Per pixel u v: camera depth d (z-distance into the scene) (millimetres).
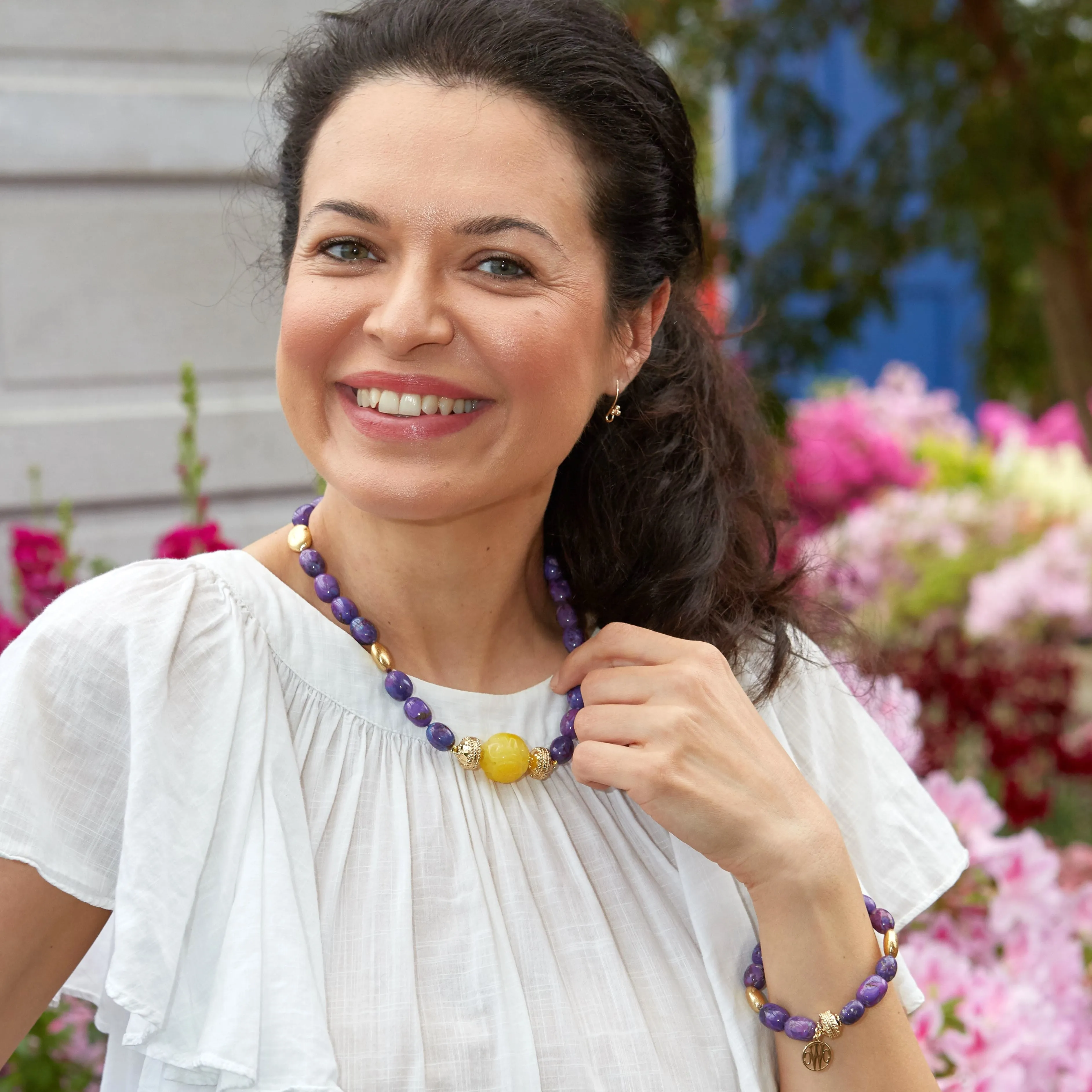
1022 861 2141
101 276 3113
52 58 3043
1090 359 4270
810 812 1306
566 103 1190
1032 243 3959
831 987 1284
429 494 1186
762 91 4461
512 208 1158
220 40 3176
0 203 3025
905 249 4371
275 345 3285
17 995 1139
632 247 1277
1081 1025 2088
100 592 1206
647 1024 1271
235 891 1153
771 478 1848
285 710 1258
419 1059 1147
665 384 1578
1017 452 5316
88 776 1151
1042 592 3602
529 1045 1188
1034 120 3973
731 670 1493
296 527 1368
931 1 4148
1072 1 4023
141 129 3102
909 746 2119
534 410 1192
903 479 4809
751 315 4133
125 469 3137
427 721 1304
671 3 4273
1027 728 3145
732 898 1348
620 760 1283
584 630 1563
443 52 1168
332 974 1173
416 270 1150
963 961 1967
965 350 5238
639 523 1553
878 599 4078
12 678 1137
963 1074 1871
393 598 1341
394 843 1250
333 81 1220
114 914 1194
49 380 3090
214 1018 1100
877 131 4441
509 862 1293
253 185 3098
